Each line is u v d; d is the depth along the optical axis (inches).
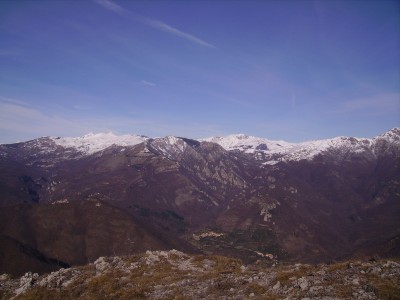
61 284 1657.2
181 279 1566.2
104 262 1878.7
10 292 1670.8
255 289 1301.7
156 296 1371.8
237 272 1632.6
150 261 1873.8
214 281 1473.9
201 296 1310.3
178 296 1316.4
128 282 1578.5
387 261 1387.8
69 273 1779.0
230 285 1389.0
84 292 1519.4
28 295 1550.2
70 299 1472.7
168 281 1553.9
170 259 1939.0
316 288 1176.2
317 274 1331.2
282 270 1537.9
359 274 1270.9
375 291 1091.3
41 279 1777.8
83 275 1715.1
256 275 1502.2
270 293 1240.2
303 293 1165.7
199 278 1557.6
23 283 1744.6
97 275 1692.9
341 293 1112.2
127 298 1373.0
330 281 1227.9
